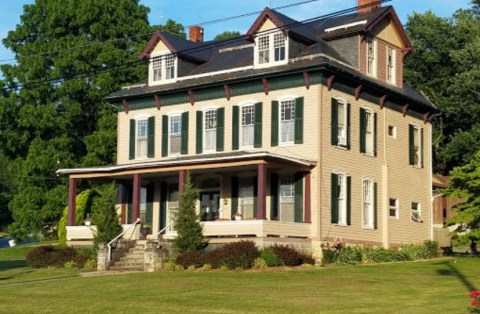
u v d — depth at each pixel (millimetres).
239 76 37906
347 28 39031
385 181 39750
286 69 36094
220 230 34000
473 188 34594
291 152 36125
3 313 21969
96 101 56250
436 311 20422
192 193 34438
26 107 55125
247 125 37906
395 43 42094
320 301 22766
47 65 57125
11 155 59375
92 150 54469
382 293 24203
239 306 22125
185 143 40125
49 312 22016
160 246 33969
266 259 31500
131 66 56156
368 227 38375
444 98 56125
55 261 37500
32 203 55812
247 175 37812
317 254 34656
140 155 42094
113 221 37219
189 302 23062
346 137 37125
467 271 29312
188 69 41844
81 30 57469
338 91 36844
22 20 58656
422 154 43344
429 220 43406
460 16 58469
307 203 35312
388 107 40719
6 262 42938
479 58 53250
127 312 21656
